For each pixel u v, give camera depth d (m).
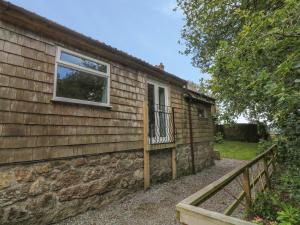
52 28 3.76
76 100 4.12
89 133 4.33
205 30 5.10
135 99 5.69
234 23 4.48
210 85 3.18
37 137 3.46
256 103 3.24
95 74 4.63
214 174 7.83
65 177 3.81
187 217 1.40
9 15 3.23
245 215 3.29
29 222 3.23
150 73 6.38
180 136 7.54
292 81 1.97
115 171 4.82
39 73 3.59
